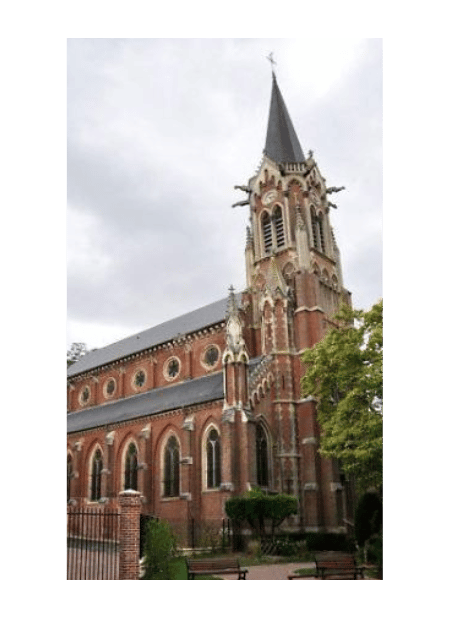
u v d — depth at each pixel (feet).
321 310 185.78
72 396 261.44
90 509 191.42
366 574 98.22
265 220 209.46
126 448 195.00
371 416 116.26
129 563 82.38
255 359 187.73
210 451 164.96
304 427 168.55
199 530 159.22
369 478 119.03
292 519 157.58
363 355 122.93
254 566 118.52
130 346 249.96
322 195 214.69
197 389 187.93
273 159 217.56
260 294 199.00
